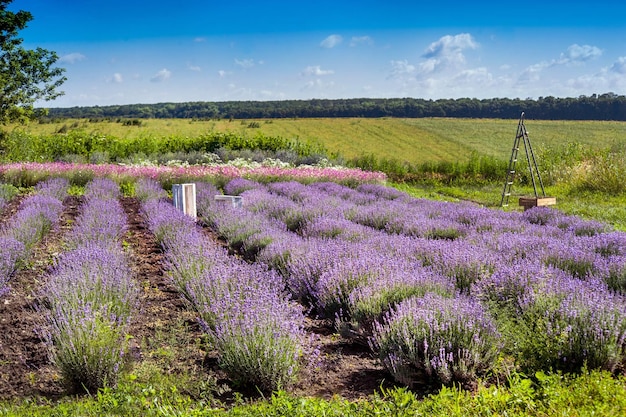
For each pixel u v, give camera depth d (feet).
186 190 38.60
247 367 13.78
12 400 13.33
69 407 12.21
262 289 18.70
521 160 84.28
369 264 20.38
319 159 90.89
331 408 11.53
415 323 14.75
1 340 16.71
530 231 31.27
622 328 14.46
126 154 92.22
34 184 57.57
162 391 13.19
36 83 105.19
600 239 26.96
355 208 40.37
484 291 19.36
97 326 14.55
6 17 99.35
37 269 24.73
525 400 11.39
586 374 12.74
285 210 38.86
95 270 19.72
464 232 31.94
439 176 88.22
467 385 13.60
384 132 207.31
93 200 42.04
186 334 17.25
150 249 29.91
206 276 19.58
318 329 18.44
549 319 15.55
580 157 79.20
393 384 14.03
